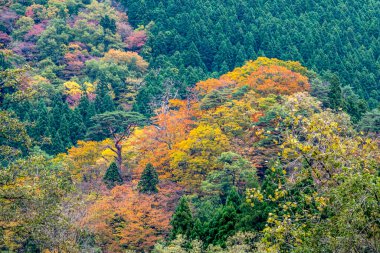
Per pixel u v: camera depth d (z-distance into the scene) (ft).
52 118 269.44
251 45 356.79
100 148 219.61
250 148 180.34
